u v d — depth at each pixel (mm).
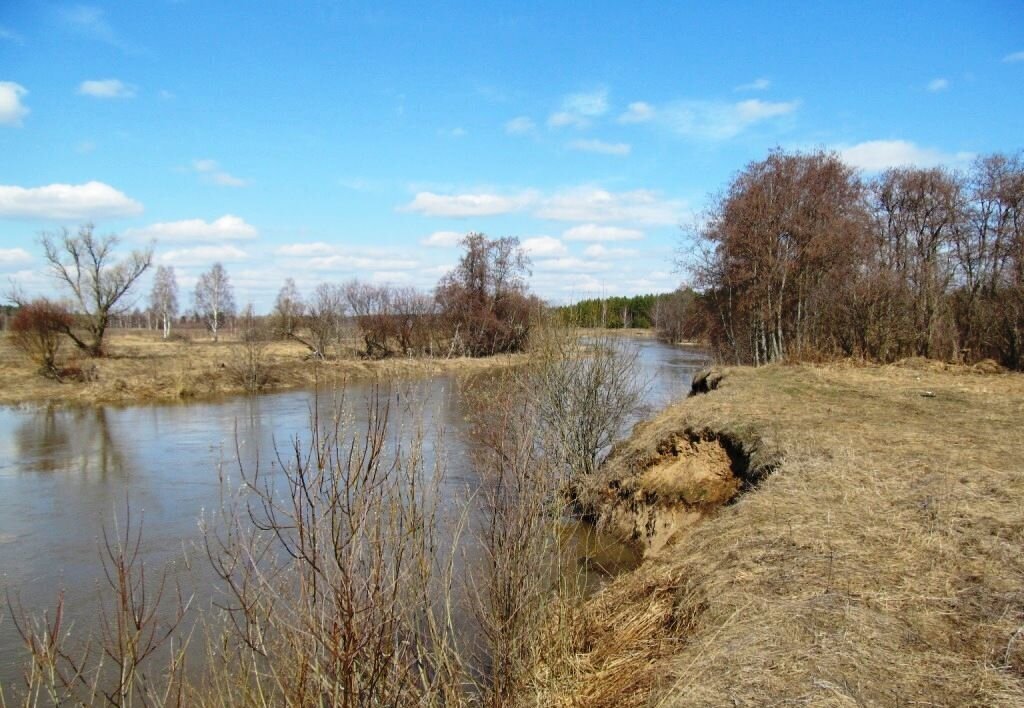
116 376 29391
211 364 31922
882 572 5355
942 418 10391
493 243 39531
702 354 34875
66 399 26078
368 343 37531
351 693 3521
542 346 13680
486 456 6016
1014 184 27172
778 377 15258
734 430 10391
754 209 23719
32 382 29359
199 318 80312
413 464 4777
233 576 8844
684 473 10359
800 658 4387
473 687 5316
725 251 24984
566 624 5656
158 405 25047
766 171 24109
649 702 4508
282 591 4152
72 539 10852
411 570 4473
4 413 23516
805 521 6566
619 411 13852
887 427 9820
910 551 5637
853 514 6566
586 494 11812
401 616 4148
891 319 19000
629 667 5215
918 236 32000
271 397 26641
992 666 4105
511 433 5738
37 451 17344
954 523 5980
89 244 36938
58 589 8953
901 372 16016
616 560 9508
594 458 13438
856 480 7500
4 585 9133
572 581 8289
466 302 37969
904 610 4809
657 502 10211
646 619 5992
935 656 4270
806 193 23766
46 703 6141
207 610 7848
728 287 25781
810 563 5688
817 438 9312
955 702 3826
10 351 38781
